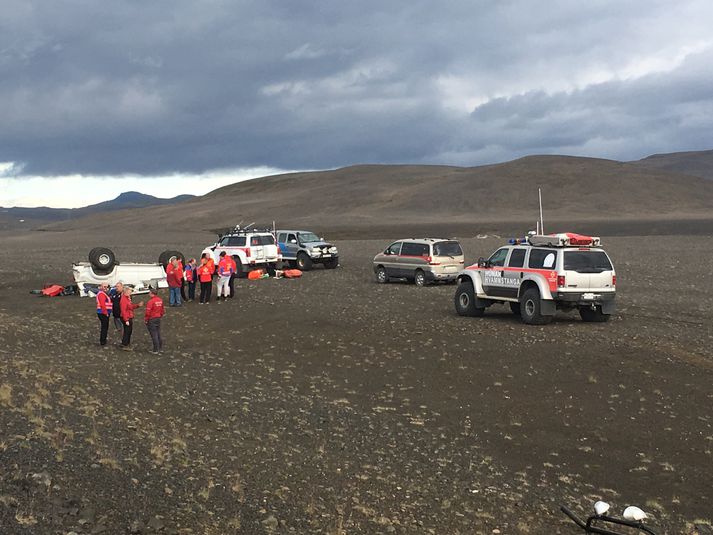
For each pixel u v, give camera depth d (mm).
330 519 7586
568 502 8938
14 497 6949
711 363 14961
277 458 9570
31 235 118250
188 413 11617
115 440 9391
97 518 6840
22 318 23562
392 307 23672
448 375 15023
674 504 9070
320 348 17953
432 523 7852
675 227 86125
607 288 19297
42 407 10555
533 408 12852
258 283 31812
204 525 7020
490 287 20922
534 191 150000
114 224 160625
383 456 10211
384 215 136625
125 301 18156
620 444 11102
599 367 15000
